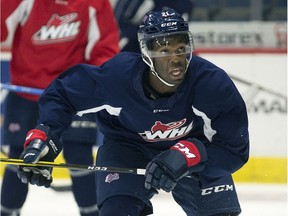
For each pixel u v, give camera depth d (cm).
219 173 897
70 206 1609
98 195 922
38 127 909
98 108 922
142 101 889
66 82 925
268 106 1905
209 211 925
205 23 1980
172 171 847
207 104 882
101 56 1226
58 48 1215
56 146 912
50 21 1205
